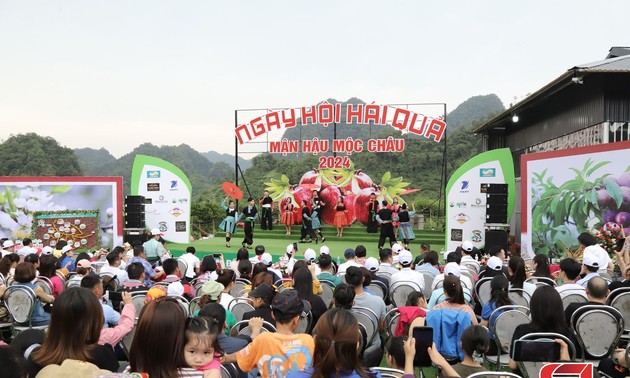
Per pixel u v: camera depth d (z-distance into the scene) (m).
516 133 22.09
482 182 16.00
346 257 8.97
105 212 17.00
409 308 5.55
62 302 3.27
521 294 6.41
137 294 6.38
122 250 10.30
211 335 3.11
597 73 14.25
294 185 22.97
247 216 17.72
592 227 12.00
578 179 12.49
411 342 3.46
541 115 19.05
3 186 16.48
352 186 22.52
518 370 5.13
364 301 6.04
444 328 4.95
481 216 16.03
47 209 16.62
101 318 3.38
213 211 28.08
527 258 13.06
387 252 9.37
